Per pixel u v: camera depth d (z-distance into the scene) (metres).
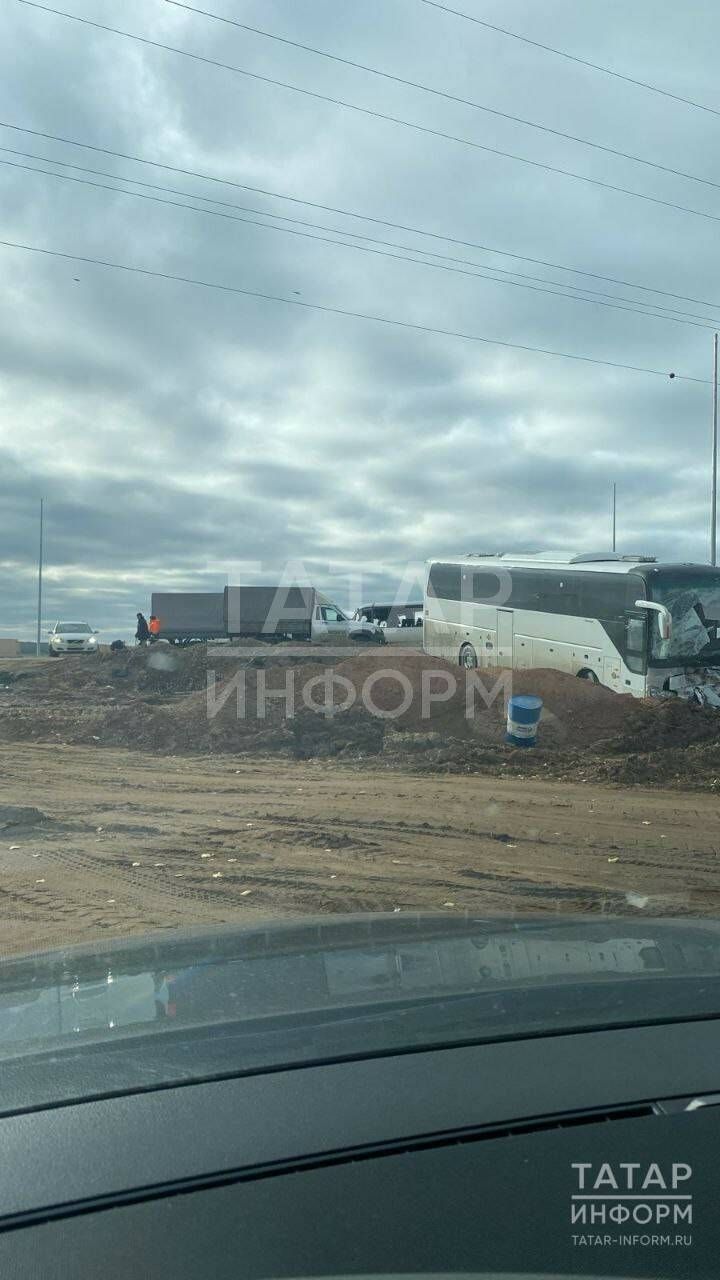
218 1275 1.64
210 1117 1.98
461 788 13.65
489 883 8.22
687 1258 1.81
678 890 7.98
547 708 19.16
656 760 15.44
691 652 21.30
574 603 23.97
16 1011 2.61
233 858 9.29
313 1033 2.37
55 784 14.12
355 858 9.25
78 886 8.25
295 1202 1.78
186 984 2.83
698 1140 2.02
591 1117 2.05
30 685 27.34
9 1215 1.70
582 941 3.37
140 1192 1.77
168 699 24.97
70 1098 2.05
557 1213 1.83
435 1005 2.58
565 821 11.17
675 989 2.73
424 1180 1.85
